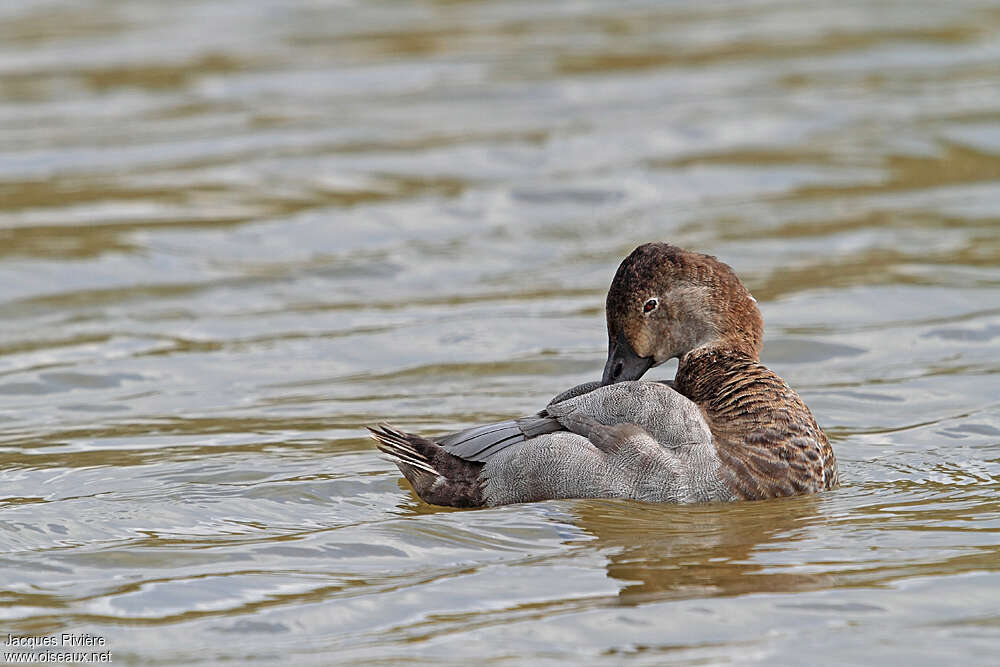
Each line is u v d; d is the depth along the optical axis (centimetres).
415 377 1370
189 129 2395
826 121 2395
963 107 2441
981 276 1667
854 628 777
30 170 2158
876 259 1755
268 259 1778
